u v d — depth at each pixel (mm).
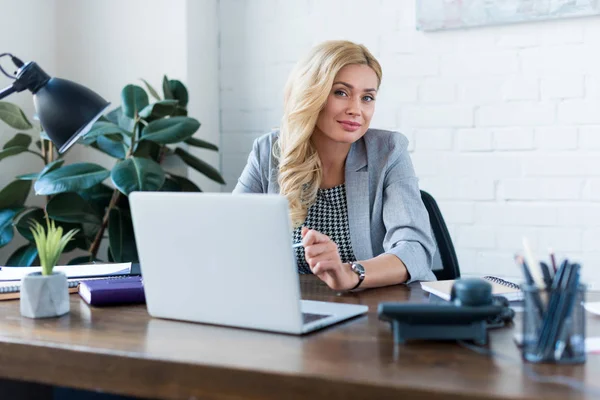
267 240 1164
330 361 1026
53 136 1603
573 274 1012
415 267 1668
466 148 2758
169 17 3023
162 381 1062
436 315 1104
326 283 1580
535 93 2656
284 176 2000
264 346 1116
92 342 1162
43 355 1158
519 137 2686
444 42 2770
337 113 1934
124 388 1094
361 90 1940
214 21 3170
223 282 1235
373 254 1955
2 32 2934
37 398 1396
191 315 1294
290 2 3023
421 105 2816
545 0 2586
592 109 2588
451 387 896
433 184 2812
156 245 1299
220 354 1073
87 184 2602
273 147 2113
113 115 2920
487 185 2736
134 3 3092
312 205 2021
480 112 2734
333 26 2949
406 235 1783
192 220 1237
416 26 2781
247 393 1000
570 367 985
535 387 896
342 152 2010
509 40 2680
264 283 1189
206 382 1029
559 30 2613
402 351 1076
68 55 3217
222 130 3207
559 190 2641
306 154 2012
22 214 3020
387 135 2014
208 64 3135
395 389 911
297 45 3025
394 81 2854
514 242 2705
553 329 1001
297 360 1034
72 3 3201
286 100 2041
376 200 1943
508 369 976
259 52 3105
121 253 2719
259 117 3129
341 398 943
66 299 1395
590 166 2600
